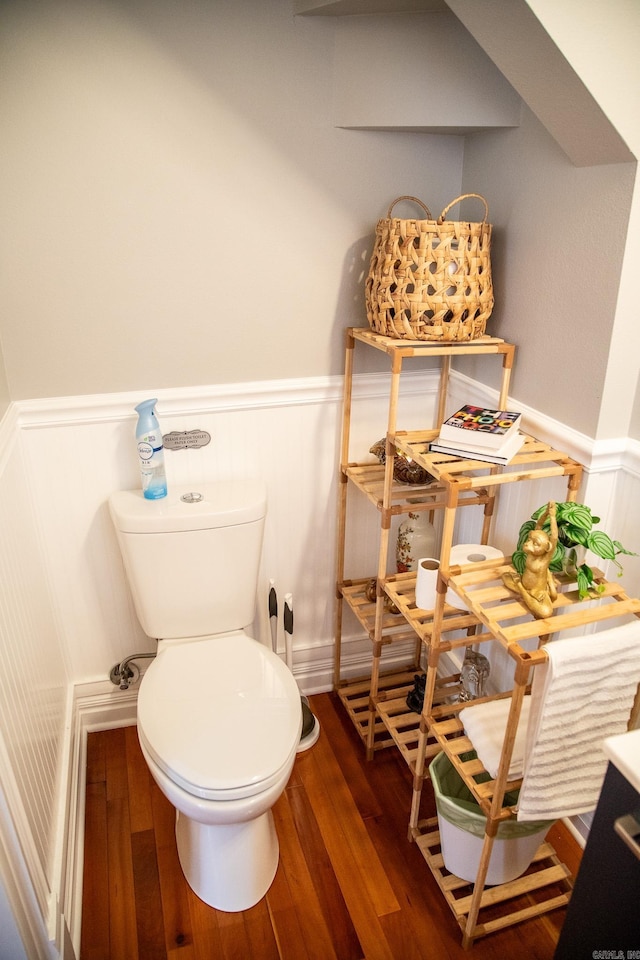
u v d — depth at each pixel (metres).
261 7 1.44
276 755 1.36
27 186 1.44
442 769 1.60
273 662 1.61
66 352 1.60
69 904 1.40
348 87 1.54
